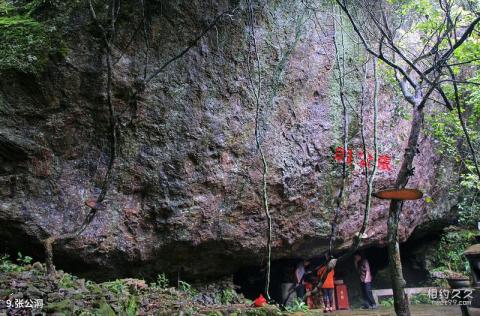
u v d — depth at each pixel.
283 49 8.79
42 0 7.02
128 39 7.10
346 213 9.65
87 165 6.96
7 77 6.38
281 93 8.76
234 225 8.24
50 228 6.56
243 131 8.23
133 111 7.13
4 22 6.79
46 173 6.64
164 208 7.49
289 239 8.98
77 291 4.98
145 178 7.32
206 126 7.82
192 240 7.81
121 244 7.20
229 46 8.12
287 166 8.71
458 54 7.22
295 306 8.41
